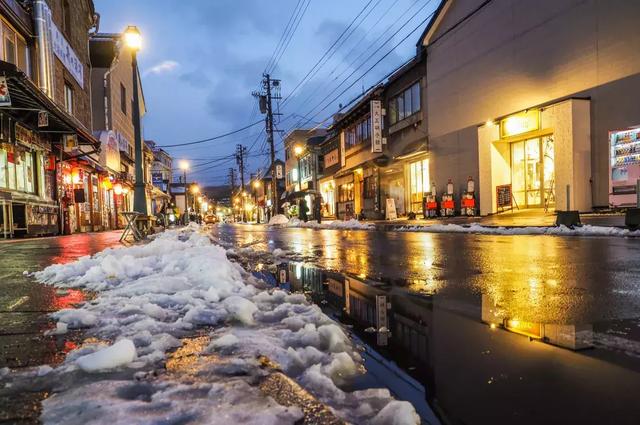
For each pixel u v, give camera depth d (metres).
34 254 8.23
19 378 1.98
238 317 3.12
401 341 2.79
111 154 27.36
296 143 55.78
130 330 2.80
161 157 70.00
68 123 15.51
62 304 3.62
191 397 1.74
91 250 9.15
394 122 27.92
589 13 14.68
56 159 18.83
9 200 13.98
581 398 1.87
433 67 23.17
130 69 36.84
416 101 25.03
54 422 1.53
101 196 26.80
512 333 2.88
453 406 1.82
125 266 5.27
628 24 13.50
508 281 4.90
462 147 20.98
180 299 3.68
